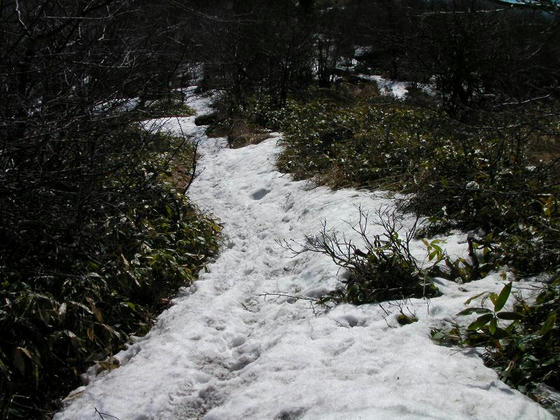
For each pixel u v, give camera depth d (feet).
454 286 11.80
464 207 15.87
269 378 9.37
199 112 53.16
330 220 18.53
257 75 53.98
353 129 30.50
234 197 26.04
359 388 7.99
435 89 39.86
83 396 10.44
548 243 12.28
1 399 10.05
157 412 9.54
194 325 12.73
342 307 11.91
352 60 78.13
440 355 8.77
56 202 12.76
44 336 11.32
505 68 20.74
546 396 7.43
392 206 18.52
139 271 14.78
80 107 11.94
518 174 15.67
